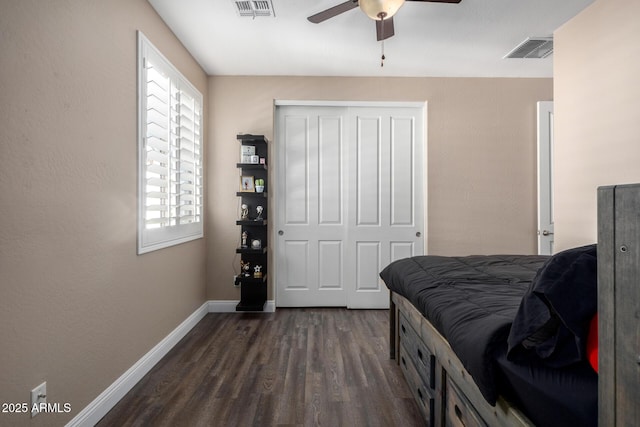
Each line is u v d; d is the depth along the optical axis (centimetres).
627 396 60
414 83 377
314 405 193
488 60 337
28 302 137
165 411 188
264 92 372
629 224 59
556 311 89
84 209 171
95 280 180
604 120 237
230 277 370
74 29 162
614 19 228
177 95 282
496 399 101
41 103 143
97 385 181
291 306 389
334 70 360
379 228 387
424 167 384
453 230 379
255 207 368
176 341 282
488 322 116
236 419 181
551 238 372
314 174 387
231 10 251
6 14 126
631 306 59
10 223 129
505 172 379
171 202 269
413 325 196
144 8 232
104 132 187
